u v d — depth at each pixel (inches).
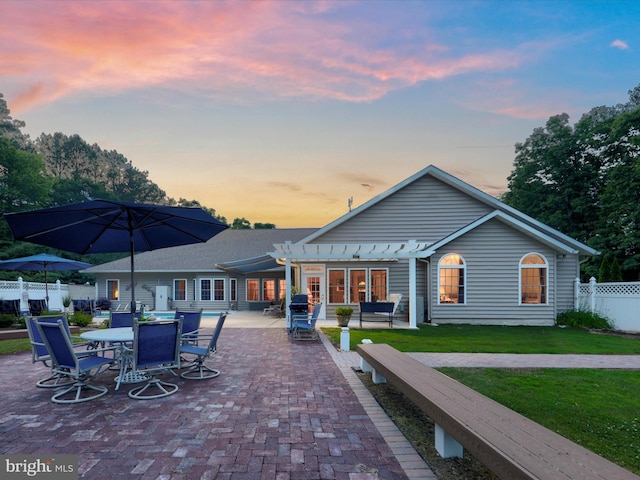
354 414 179.9
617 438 159.8
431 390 145.3
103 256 1446.9
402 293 636.7
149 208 223.6
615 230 958.4
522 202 1242.0
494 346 385.4
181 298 920.9
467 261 595.2
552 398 211.9
